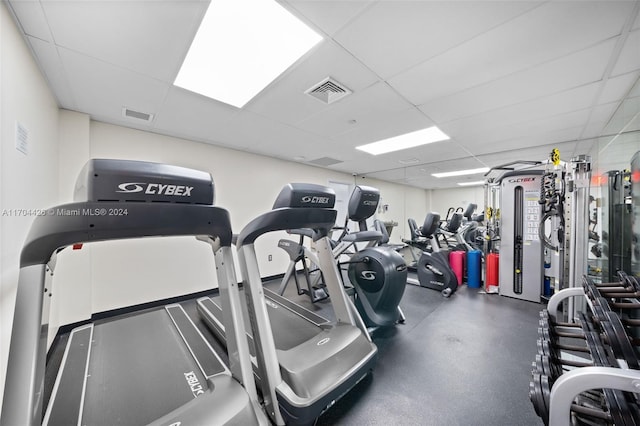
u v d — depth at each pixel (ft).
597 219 9.15
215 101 7.88
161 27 4.78
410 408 4.71
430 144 12.80
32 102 5.49
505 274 11.52
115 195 2.50
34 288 2.29
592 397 3.78
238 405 3.24
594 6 4.35
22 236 4.83
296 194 4.74
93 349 6.41
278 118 9.29
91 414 4.20
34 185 5.61
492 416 4.53
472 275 13.10
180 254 11.22
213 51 5.53
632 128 7.14
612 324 3.13
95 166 2.38
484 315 9.28
